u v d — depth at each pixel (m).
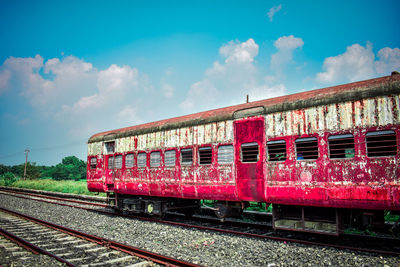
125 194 13.81
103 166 14.31
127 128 13.59
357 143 6.88
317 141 7.50
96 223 11.24
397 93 6.46
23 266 6.30
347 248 6.87
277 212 8.39
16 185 37.09
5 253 7.13
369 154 6.90
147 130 12.20
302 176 7.66
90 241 8.24
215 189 9.48
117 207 13.78
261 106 8.73
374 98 6.77
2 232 9.00
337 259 6.33
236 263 6.35
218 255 6.97
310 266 6.06
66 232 9.32
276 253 6.89
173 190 10.78
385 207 6.43
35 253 7.25
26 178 53.00
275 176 8.16
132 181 12.56
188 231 9.40
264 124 8.53
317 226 7.63
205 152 9.99
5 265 6.32
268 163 8.34
